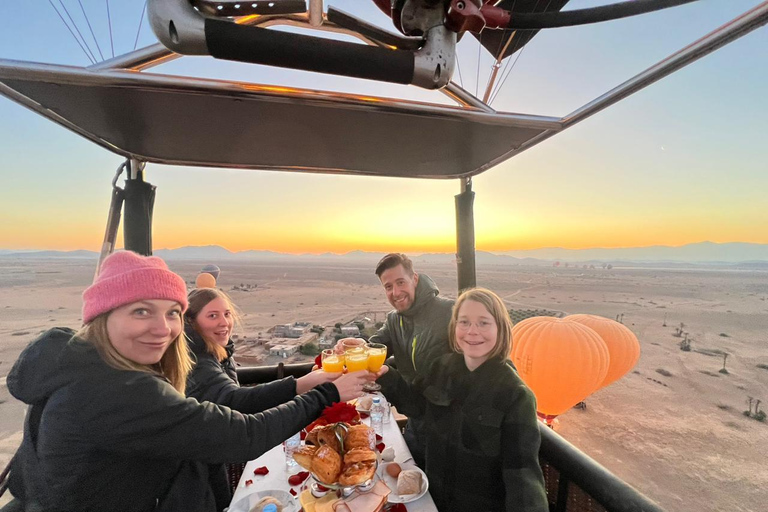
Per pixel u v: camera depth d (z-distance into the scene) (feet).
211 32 1.61
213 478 3.70
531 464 3.09
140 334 2.43
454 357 3.86
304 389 3.51
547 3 2.73
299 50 1.72
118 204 3.82
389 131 3.06
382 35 2.05
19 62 1.92
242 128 3.02
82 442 2.26
